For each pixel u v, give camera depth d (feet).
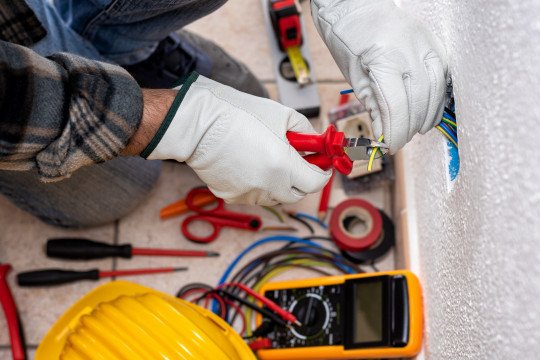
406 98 2.19
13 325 3.57
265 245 3.83
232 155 2.38
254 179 2.42
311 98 3.99
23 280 3.67
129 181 3.54
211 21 4.37
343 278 3.26
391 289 3.06
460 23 2.06
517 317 1.57
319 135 2.39
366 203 3.67
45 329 3.70
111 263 3.82
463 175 2.08
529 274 1.48
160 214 3.88
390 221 3.76
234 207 3.89
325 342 3.17
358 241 3.60
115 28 3.11
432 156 2.73
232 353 2.86
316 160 2.46
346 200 3.70
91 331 2.73
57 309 3.74
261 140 2.36
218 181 2.50
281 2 3.80
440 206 2.57
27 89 1.94
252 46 4.31
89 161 2.27
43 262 3.84
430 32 2.39
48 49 2.97
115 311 2.78
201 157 2.41
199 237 3.84
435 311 2.75
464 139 2.03
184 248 3.85
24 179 3.28
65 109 2.10
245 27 4.36
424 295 3.04
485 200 1.80
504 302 1.66
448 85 2.35
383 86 2.19
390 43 2.24
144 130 2.32
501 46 1.63
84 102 2.09
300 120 2.56
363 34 2.31
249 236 3.86
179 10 3.01
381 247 3.69
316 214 3.88
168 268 3.77
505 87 1.60
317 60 4.24
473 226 1.97
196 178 3.99
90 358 2.66
